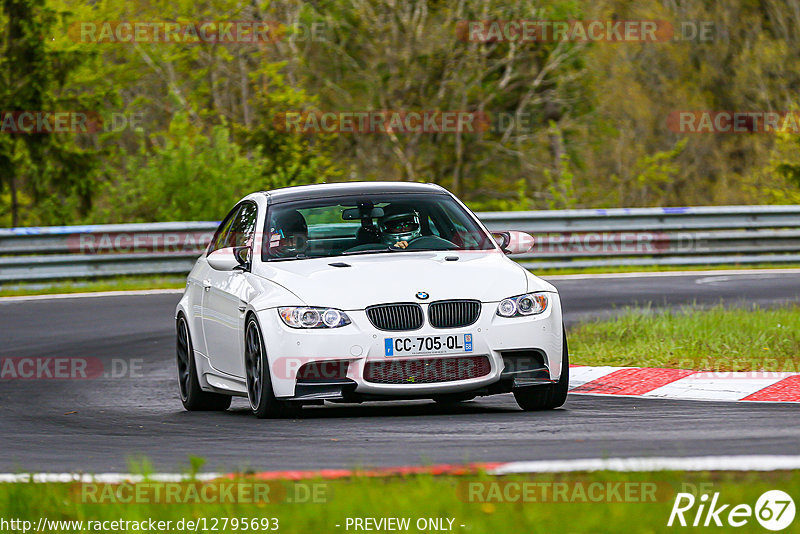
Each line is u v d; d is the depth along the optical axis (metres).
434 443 23.30
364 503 16.08
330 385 26.89
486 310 27.36
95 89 108.81
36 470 22.23
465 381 26.97
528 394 28.69
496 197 129.25
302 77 118.62
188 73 119.44
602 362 36.94
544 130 127.94
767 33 179.62
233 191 85.88
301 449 23.38
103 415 31.31
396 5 120.12
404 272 28.11
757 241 77.06
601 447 21.89
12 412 32.22
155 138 106.81
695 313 45.31
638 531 14.43
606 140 148.00
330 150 113.12
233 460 22.36
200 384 32.50
